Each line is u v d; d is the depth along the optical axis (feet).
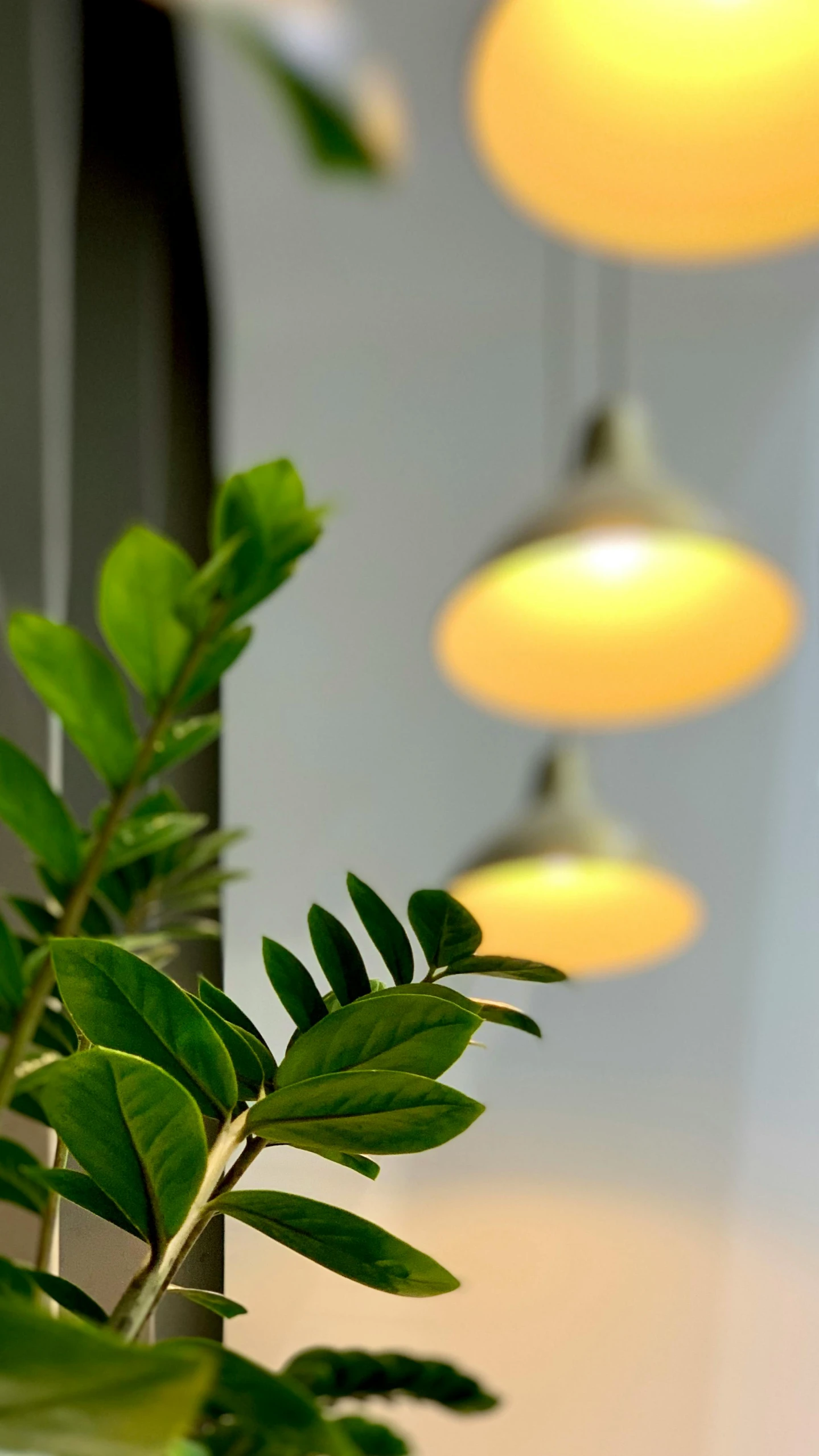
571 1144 7.06
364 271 8.59
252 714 7.73
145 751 1.20
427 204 8.10
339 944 0.98
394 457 8.77
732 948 7.84
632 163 4.37
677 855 8.16
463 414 8.92
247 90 6.82
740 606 5.36
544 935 5.77
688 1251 6.89
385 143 0.96
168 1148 0.82
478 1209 6.68
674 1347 6.64
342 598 8.32
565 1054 7.25
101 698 1.23
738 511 8.92
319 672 8.08
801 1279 6.88
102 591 1.17
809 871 8.09
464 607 5.31
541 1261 6.66
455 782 7.95
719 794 8.29
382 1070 0.85
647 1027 7.48
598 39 4.08
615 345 9.00
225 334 8.41
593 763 8.30
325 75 0.89
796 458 8.98
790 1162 7.22
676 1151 7.19
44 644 1.20
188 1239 0.88
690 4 4.01
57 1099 0.79
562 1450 6.38
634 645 5.54
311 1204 0.85
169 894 1.80
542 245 8.50
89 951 0.86
